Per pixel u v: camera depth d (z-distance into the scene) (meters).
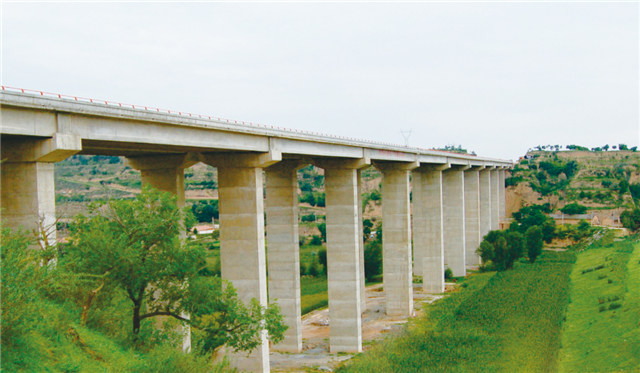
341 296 50.06
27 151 25.61
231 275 39.59
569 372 40.59
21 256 22.44
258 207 39.47
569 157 197.62
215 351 31.53
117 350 25.73
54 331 23.20
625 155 199.38
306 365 45.31
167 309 30.64
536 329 51.69
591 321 51.12
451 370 40.19
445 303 66.44
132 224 29.27
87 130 26.88
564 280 75.56
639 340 41.69
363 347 50.56
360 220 65.94
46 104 24.56
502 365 41.78
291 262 49.75
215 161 39.72
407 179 61.97
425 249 75.25
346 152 48.59
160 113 30.27
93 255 27.48
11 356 19.78
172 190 40.31
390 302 62.16
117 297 30.48
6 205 25.89
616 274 68.00
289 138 41.00
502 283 76.31
